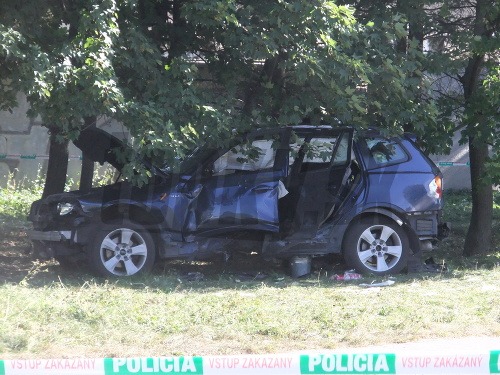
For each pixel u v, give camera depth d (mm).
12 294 14109
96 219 16953
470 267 19531
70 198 17297
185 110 16750
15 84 15602
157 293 15305
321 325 12891
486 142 20234
